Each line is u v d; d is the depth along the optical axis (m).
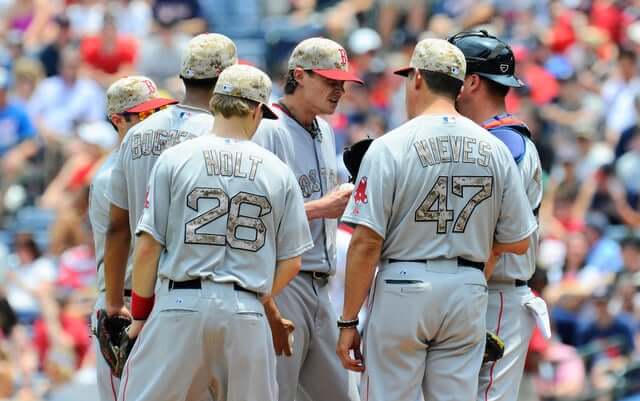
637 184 49.03
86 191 45.75
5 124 51.97
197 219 19.86
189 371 19.97
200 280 19.86
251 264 20.06
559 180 49.56
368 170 20.39
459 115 20.73
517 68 55.44
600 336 40.41
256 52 63.12
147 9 61.91
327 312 23.23
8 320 40.12
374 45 58.22
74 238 45.25
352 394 23.44
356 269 20.48
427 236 20.41
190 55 21.38
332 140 23.67
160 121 21.45
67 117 53.41
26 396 39.44
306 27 63.22
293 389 22.69
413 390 20.73
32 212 49.72
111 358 21.80
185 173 19.97
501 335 21.81
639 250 44.12
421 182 20.28
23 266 44.09
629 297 40.94
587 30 60.19
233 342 19.91
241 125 20.41
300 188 22.58
